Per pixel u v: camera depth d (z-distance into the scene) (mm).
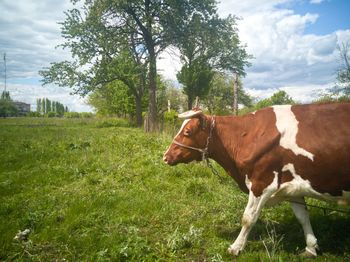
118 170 9445
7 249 5105
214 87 43500
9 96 105188
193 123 5367
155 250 5082
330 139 4375
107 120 38031
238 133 5141
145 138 15172
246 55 31922
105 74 30406
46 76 30531
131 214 6391
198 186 7859
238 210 6488
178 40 28875
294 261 4652
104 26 28859
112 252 4863
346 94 13484
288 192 4727
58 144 14453
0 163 11039
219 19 28719
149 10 27875
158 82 37844
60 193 7609
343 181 4367
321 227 5523
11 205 6836
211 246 5191
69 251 4992
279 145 4656
